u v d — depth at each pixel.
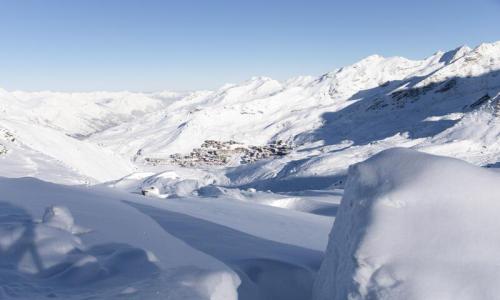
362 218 4.78
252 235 8.55
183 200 15.35
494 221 4.37
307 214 14.39
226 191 20.25
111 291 4.64
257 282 5.90
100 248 6.18
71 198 9.93
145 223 8.09
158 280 4.93
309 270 6.45
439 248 4.23
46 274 5.20
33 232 5.98
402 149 5.50
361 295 4.20
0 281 4.72
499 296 3.84
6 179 11.94
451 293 3.93
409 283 4.04
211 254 6.59
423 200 4.59
